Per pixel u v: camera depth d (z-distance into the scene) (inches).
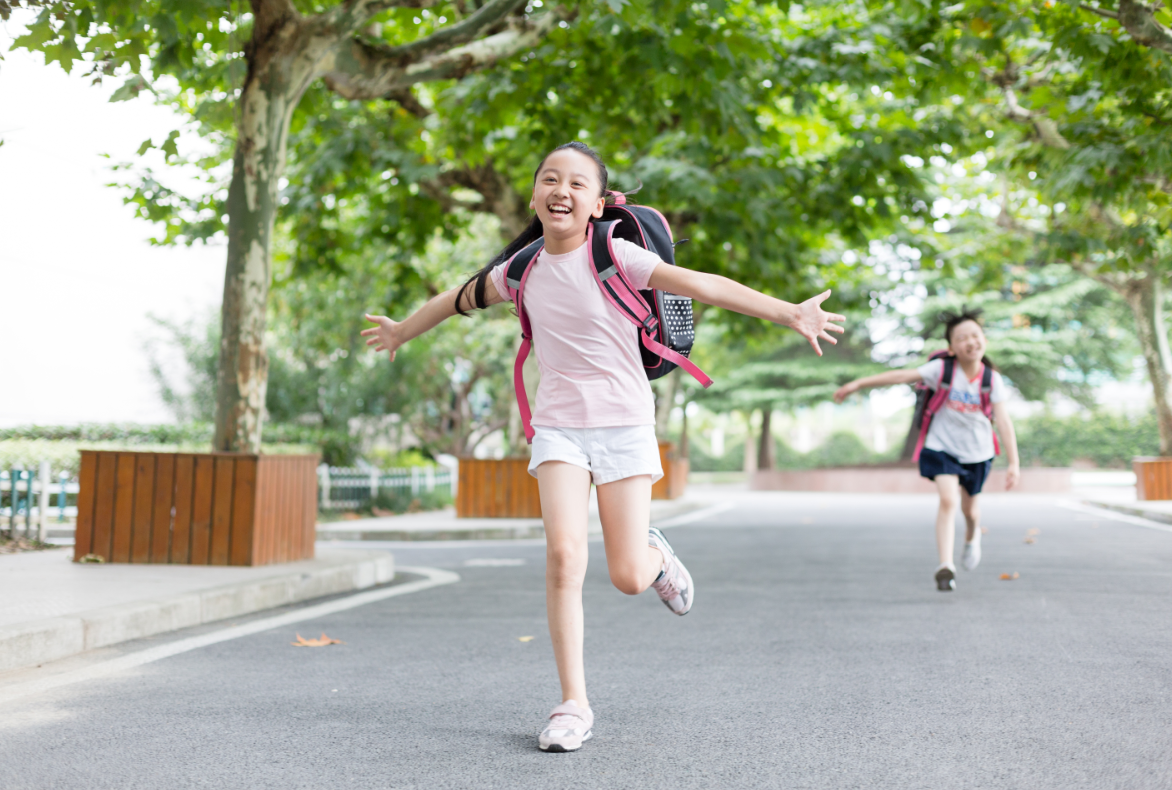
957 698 156.9
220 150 444.8
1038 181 513.3
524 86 444.8
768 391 1310.3
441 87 515.8
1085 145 433.4
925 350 1206.3
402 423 864.9
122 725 145.3
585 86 453.4
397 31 463.5
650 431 138.5
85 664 192.7
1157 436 1595.7
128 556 315.3
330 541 552.4
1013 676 171.9
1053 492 1203.2
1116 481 1482.5
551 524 135.9
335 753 130.3
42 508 396.2
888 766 121.9
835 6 526.6
